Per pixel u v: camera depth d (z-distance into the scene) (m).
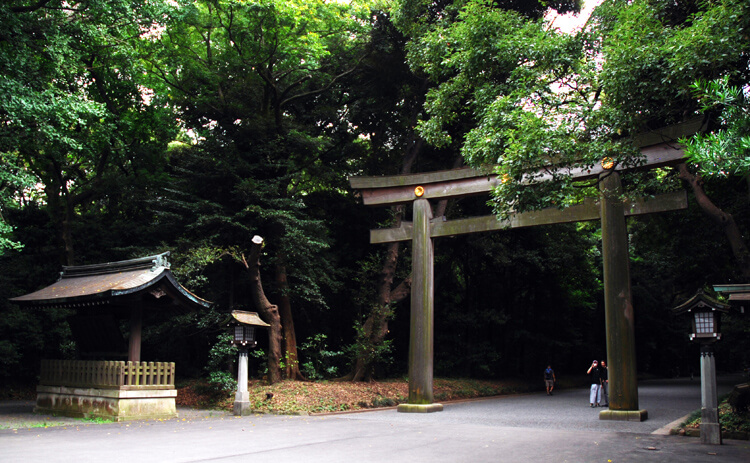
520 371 28.77
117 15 14.72
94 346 14.59
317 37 18.98
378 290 20.88
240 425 11.95
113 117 19.02
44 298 13.72
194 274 17.55
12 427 11.20
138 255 17.48
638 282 33.28
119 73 19.89
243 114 19.80
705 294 9.62
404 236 16.33
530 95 10.16
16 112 12.12
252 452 8.25
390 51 20.28
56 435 10.06
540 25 11.64
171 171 22.53
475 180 15.17
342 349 20.62
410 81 21.45
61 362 14.36
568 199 8.68
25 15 13.16
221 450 8.42
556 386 27.91
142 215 22.25
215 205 17.70
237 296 20.42
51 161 19.91
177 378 20.31
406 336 24.86
